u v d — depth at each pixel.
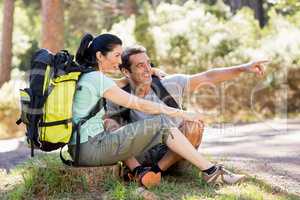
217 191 6.07
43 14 17.50
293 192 6.50
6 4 23.25
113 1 32.03
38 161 6.77
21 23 38.78
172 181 6.48
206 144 10.66
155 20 18.91
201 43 17.41
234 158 8.66
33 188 6.20
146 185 6.10
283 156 8.98
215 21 18.06
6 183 6.71
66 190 6.20
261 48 17.45
